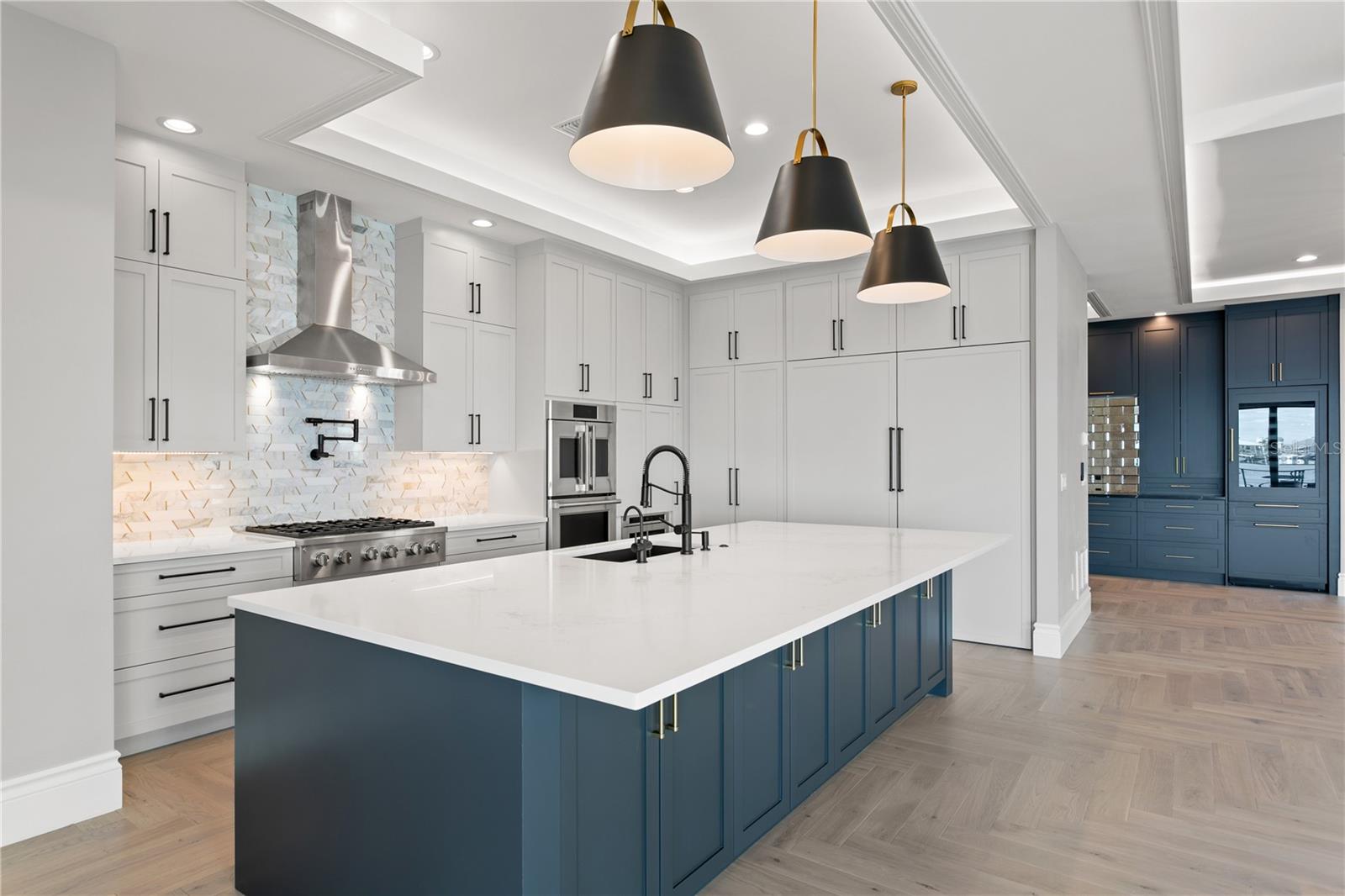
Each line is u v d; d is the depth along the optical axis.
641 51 1.67
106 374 2.67
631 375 5.79
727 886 2.26
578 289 5.32
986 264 4.98
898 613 3.38
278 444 4.21
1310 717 3.67
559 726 1.62
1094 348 8.13
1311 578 6.93
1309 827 2.60
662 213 5.45
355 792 1.87
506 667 1.49
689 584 2.35
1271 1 2.74
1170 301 6.98
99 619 2.66
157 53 2.71
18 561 2.47
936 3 2.33
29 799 2.49
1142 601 6.52
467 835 1.62
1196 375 7.63
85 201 2.62
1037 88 2.87
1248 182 4.24
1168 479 7.77
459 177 4.41
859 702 3.02
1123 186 3.90
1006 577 4.94
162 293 3.41
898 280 2.90
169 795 2.81
